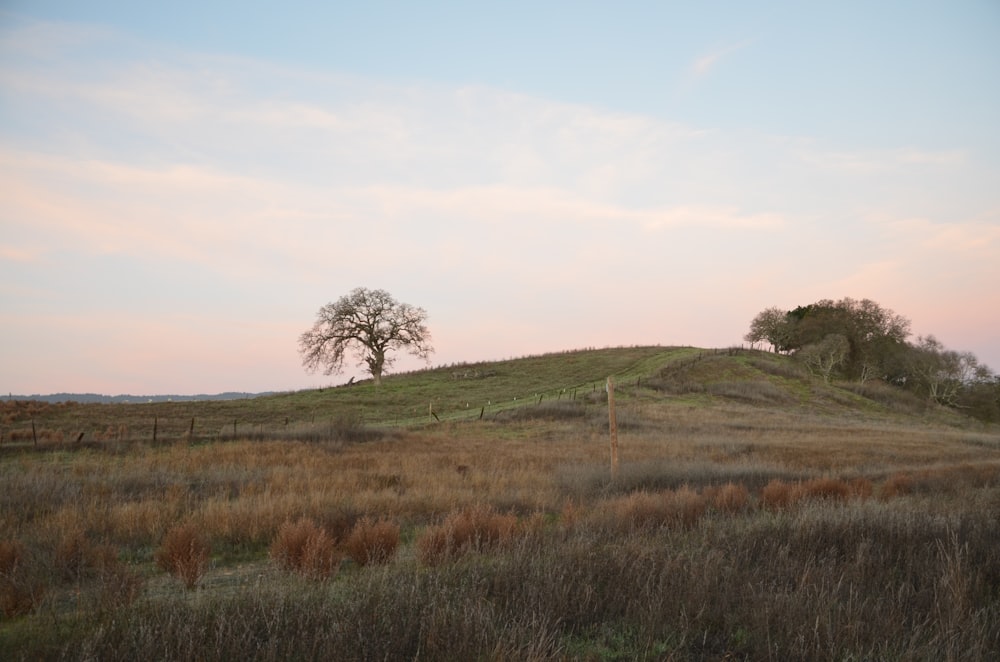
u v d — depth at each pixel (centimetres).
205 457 2280
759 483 1909
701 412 5088
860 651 525
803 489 1464
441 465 2277
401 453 2673
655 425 4238
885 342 9775
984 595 683
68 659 507
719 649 555
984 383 9031
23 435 3027
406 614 583
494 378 7444
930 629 576
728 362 7925
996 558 775
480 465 2262
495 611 602
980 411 8956
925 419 6912
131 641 521
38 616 639
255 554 1036
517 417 4484
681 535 955
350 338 7275
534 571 707
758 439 3675
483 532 968
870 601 636
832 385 7981
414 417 5069
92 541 1030
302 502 1308
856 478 1952
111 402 5575
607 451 2878
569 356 9019
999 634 561
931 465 2588
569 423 4256
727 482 1892
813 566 742
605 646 551
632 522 1073
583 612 614
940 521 954
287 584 743
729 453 2905
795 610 595
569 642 549
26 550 879
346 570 898
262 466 2114
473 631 539
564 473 1970
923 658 522
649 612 603
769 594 630
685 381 6712
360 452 2722
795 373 7944
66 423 3953
